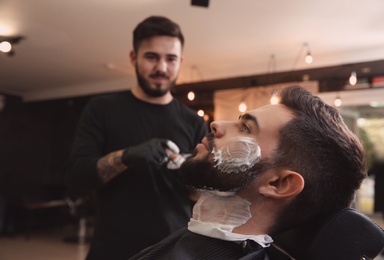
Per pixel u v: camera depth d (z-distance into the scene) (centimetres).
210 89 497
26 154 670
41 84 594
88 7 290
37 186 670
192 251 72
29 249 485
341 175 70
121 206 115
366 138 480
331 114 73
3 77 542
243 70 451
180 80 500
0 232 573
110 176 109
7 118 648
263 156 69
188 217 121
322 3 272
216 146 73
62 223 654
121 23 321
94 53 415
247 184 70
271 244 76
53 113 720
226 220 72
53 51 410
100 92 573
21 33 351
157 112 129
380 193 443
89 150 117
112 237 113
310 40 354
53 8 294
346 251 67
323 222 70
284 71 418
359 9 281
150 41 122
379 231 69
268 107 75
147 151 101
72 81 570
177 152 109
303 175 68
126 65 466
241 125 75
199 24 317
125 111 125
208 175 72
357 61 378
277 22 310
